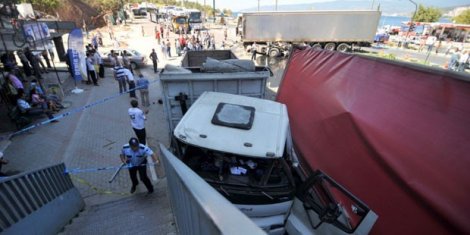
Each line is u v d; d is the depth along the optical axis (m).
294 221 3.87
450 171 2.39
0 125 8.87
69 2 35.91
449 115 2.62
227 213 1.23
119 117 9.86
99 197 5.72
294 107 5.95
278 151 3.55
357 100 3.98
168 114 6.22
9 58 12.03
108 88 13.30
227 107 4.34
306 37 22.95
